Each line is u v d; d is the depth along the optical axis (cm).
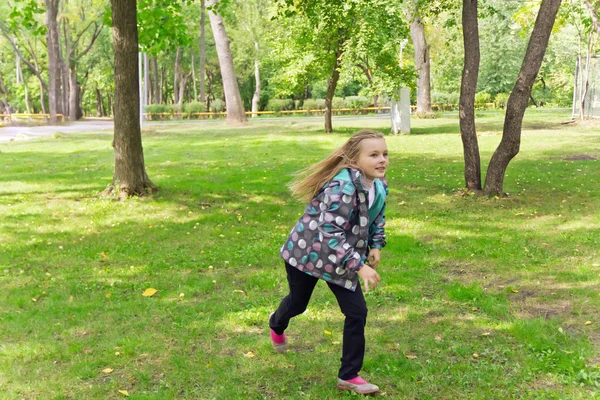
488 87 5216
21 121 4547
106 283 680
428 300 602
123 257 788
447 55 4984
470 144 1166
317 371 455
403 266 725
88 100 8544
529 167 1499
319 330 530
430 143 2070
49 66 4184
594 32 2855
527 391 417
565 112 3953
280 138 2303
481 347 491
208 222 984
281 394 422
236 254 789
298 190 410
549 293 618
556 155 1723
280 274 701
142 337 518
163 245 846
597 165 1520
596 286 631
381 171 394
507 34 4991
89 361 474
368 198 397
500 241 832
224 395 420
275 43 2405
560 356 466
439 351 485
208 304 603
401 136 2345
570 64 4678
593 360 461
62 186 1296
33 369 464
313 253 395
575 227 899
